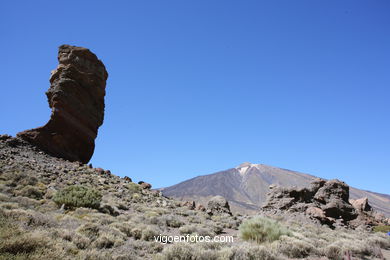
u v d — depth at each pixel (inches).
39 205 665.0
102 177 1211.2
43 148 1233.4
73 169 1155.3
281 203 1357.0
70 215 614.9
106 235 468.8
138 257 410.9
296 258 499.2
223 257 415.5
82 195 744.3
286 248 521.0
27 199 665.6
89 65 1462.8
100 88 1499.8
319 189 1454.2
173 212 979.3
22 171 910.4
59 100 1288.1
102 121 1540.4
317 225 1095.0
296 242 552.1
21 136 1219.9
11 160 988.6
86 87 1427.2
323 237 812.6
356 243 666.2
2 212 427.2
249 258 422.0
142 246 483.5
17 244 299.0
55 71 1385.3
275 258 449.1
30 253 292.5
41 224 446.3
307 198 1387.8
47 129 1275.8
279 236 605.3
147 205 1008.9
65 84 1330.0
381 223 1412.4
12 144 1147.3
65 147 1311.5
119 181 1266.0
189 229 690.8
